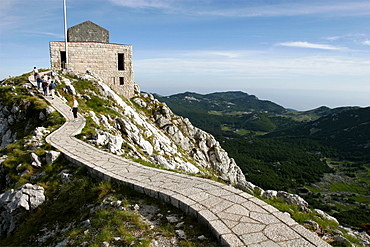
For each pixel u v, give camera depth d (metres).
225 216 7.08
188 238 6.54
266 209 7.51
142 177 10.45
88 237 7.23
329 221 9.83
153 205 8.45
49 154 13.48
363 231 9.03
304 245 5.80
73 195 10.26
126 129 25.09
